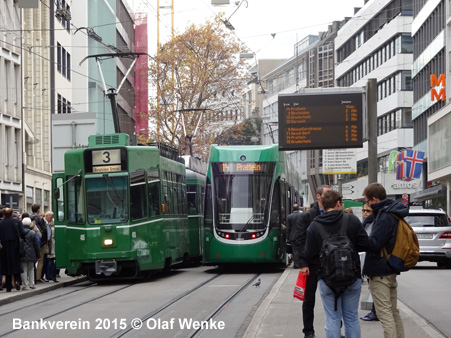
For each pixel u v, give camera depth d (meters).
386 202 10.58
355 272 9.75
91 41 66.75
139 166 25.66
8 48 46.34
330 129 25.22
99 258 24.97
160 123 63.03
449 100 57.09
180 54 63.66
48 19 55.19
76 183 25.48
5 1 46.19
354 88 25.22
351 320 9.97
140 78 87.25
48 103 54.78
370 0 85.75
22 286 22.77
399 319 10.98
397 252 10.45
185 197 31.39
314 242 9.95
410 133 77.75
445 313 15.75
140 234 25.31
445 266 30.69
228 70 64.12
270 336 12.51
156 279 26.95
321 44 102.19
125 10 81.94
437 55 61.59
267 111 120.81
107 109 70.50
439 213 29.41
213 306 17.70
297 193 39.66
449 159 53.94
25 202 48.56
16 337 13.52
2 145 45.22
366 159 86.12
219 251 28.91
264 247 28.75
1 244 21.62
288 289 20.77
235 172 29.33
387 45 80.88
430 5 63.62
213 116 64.12
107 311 17.06
